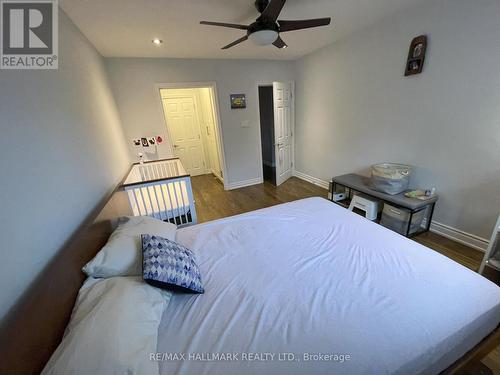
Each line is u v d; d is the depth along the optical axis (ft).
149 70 11.48
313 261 4.66
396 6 7.89
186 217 9.47
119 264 3.87
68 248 3.72
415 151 8.87
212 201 13.34
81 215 5.07
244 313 3.58
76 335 2.49
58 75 5.14
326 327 3.24
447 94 7.54
